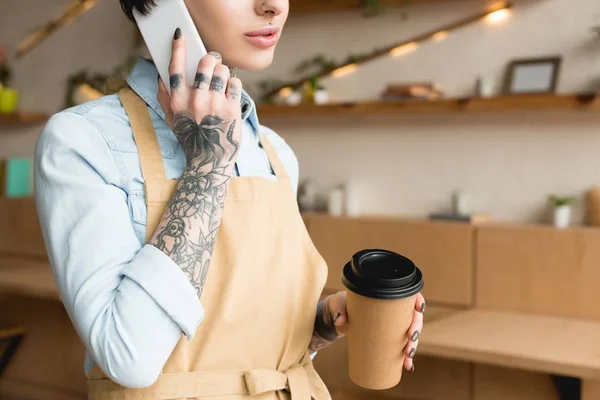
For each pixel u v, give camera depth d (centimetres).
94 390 74
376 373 77
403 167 279
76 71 350
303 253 90
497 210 261
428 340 190
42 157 69
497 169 260
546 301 229
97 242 65
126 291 62
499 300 237
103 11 340
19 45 369
